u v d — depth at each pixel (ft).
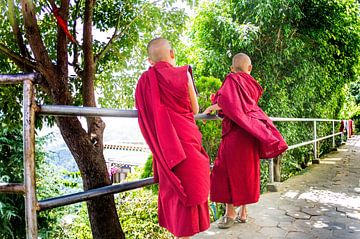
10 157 20.71
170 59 6.36
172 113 5.80
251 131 8.18
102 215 10.62
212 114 9.11
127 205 19.35
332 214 10.78
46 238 21.79
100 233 10.61
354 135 61.72
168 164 5.52
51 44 14.35
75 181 26.25
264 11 21.91
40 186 22.90
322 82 29.55
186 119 5.90
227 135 8.76
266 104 23.85
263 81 24.13
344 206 11.78
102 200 10.61
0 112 13.39
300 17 23.54
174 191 5.85
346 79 36.73
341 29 28.73
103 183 11.04
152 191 20.17
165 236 17.21
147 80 5.87
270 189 14.34
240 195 8.62
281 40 23.95
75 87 14.70
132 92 16.03
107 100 16.24
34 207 4.25
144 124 5.73
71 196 4.90
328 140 37.09
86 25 12.05
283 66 24.90
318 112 31.48
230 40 23.07
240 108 8.29
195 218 5.86
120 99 16.29
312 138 29.63
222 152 8.80
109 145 62.23
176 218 5.89
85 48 12.14
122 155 58.39
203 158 6.02
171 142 5.57
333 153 31.94
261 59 24.13
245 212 9.87
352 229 9.36
